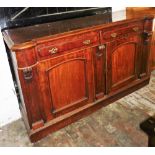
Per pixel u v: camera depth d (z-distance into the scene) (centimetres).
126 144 157
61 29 159
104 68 187
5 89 176
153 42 236
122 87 213
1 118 184
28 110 154
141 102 207
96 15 214
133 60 210
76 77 171
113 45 182
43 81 152
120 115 190
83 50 163
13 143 166
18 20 172
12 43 132
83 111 186
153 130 93
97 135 168
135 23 190
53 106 167
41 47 139
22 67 137
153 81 244
